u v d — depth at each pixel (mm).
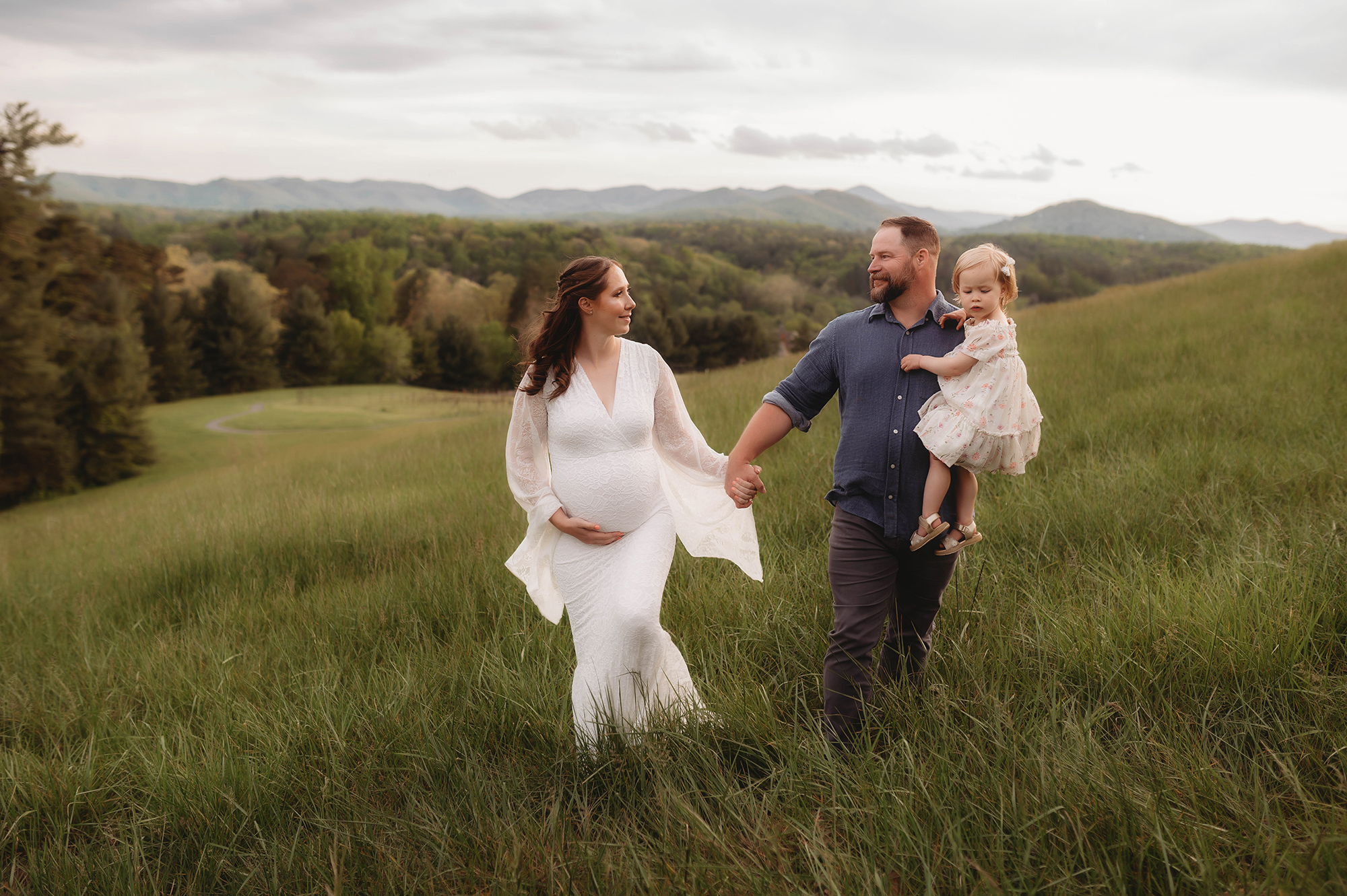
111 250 29141
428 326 85125
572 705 2982
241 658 4070
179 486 18469
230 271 66500
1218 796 1935
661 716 2666
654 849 2104
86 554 8969
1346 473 4145
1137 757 2088
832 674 2631
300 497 8656
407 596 4520
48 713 3744
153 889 2344
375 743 2852
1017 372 2418
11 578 7902
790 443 7168
